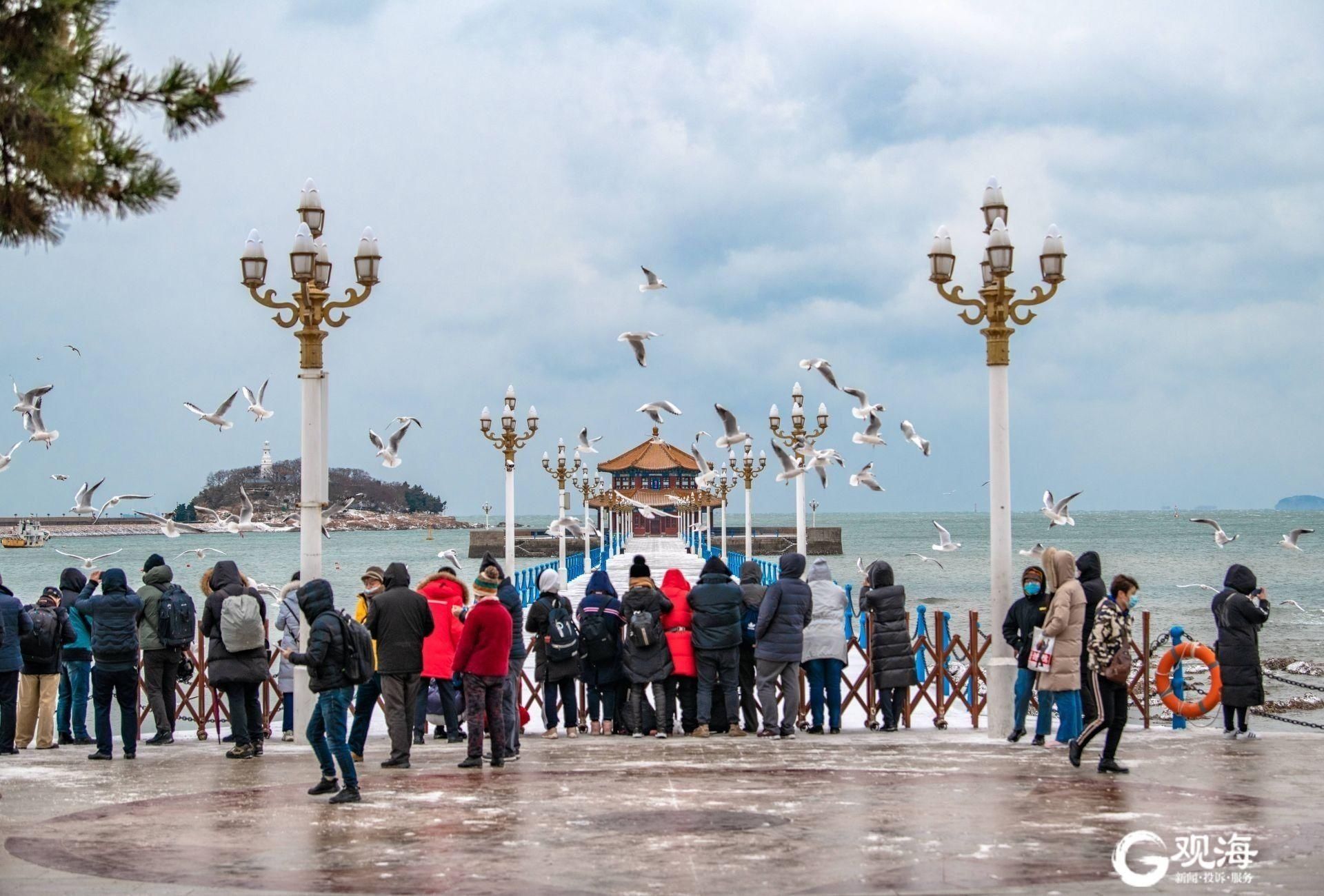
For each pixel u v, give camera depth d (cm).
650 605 1717
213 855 977
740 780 1301
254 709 1561
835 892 843
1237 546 17475
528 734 1805
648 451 11250
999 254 1666
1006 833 1023
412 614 1419
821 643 1738
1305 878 877
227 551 15112
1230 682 1617
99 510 2455
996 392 1678
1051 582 1517
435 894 852
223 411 2362
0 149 1046
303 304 1709
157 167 1084
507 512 3969
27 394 2280
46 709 1653
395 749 1416
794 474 3078
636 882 877
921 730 1800
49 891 866
